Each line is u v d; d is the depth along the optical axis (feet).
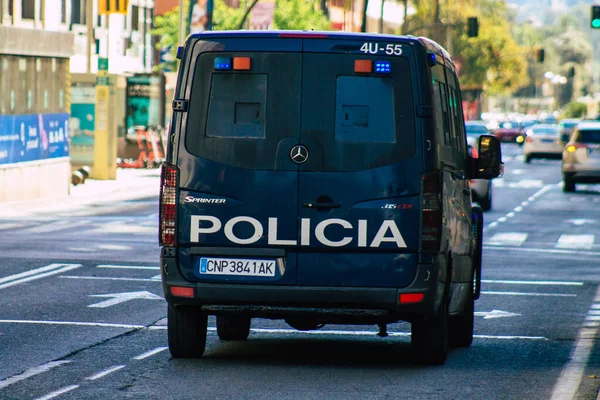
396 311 58.23
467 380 57.26
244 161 58.03
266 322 79.66
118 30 376.07
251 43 58.03
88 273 103.76
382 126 57.82
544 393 54.13
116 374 56.95
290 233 57.82
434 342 61.21
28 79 192.44
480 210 73.77
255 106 58.08
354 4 610.24
